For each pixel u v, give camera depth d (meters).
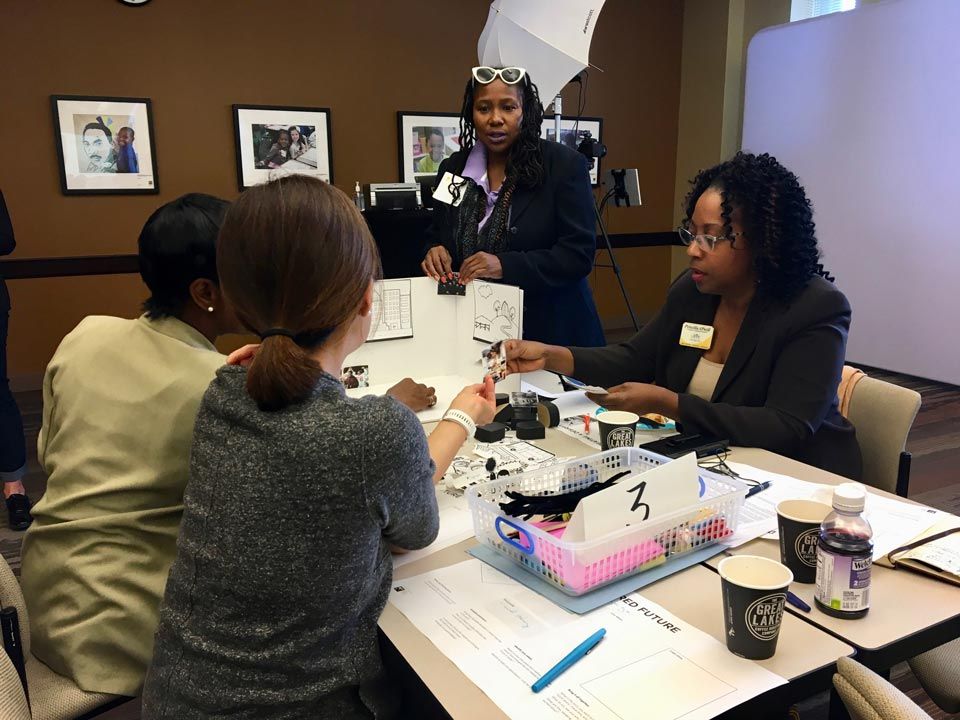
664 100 6.26
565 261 2.20
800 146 5.32
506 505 1.12
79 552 1.17
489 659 0.85
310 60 4.99
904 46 4.57
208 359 1.20
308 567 0.83
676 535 1.06
